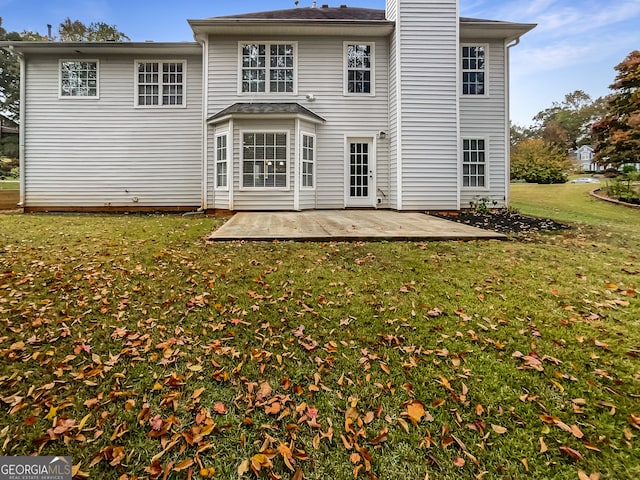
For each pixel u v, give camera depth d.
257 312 3.10
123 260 4.56
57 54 10.94
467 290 3.58
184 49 10.76
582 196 14.89
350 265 4.37
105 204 11.21
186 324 2.90
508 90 10.64
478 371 2.28
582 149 47.16
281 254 4.84
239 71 10.26
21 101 10.88
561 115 50.41
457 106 9.72
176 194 11.31
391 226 6.81
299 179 9.85
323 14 11.76
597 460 1.64
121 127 11.14
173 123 11.20
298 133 9.75
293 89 10.38
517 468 1.61
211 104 10.29
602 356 2.42
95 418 1.89
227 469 1.61
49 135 11.01
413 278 3.92
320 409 1.98
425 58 9.65
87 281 3.80
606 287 3.63
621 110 17.61
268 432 1.82
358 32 10.16
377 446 1.73
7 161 25.31
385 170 10.57
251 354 2.48
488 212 9.74
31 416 1.88
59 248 5.21
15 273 4.01
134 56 11.06
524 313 3.05
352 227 6.68
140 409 1.96
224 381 2.20
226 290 3.58
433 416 1.91
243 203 9.80
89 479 1.55
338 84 10.45
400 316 3.03
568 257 4.74
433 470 1.61
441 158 9.76
